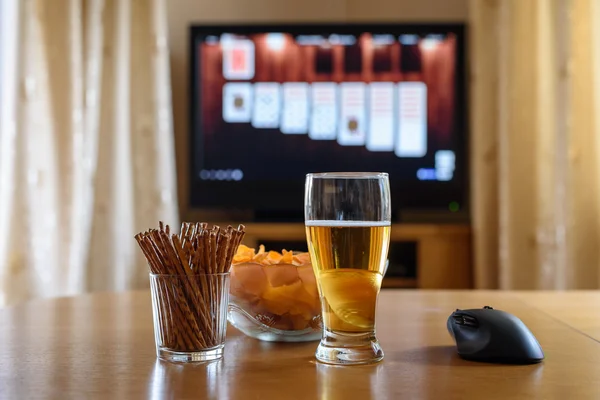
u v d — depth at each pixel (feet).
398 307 3.63
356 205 2.19
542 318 3.20
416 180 11.05
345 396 1.80
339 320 2.23
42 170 8.71
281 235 10.09
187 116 11.25
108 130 9.93
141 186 10.21
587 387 1.90
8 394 1.84
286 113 11.11
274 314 2.55
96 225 9.79
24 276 8.25
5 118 8.75
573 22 8.63
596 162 8.58
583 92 8.60
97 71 9.70
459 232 10.19
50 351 2.42
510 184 9.68
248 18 11.61
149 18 10.30
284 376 2.03
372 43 11.04
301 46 11.07
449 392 1.84
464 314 2.37
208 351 2.27
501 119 9.90
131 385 1.93
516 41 9.75
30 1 8.54
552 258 9.49
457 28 10.94
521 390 1.86
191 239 2.27
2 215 8.34
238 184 11.12
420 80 11.01
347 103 11.07
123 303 3.78
